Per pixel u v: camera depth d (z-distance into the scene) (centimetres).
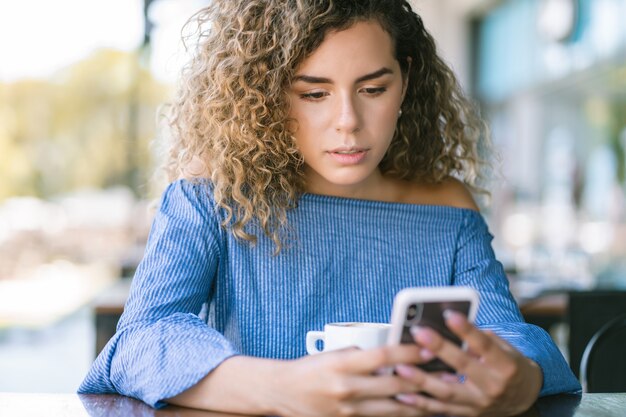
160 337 106
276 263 127
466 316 90
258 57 127
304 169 133
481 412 91
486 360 90
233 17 132
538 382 101
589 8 805
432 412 90
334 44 121
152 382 103
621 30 734
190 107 136
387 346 87
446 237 137
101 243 973
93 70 990
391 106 124
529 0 967
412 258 134
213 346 102
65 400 108
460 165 155
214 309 128
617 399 112
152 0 449
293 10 124
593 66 805
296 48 121
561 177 909
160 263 120
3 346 569
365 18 122
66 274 948
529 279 375
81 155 1025
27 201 1024
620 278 501
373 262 132
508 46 1059
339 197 132
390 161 145
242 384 96
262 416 97
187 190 128
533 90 980
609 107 797
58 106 1027
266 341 125
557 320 288
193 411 100
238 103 127
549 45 912
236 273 126
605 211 791
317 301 128
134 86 684
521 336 118
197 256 123
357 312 129
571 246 713
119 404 106
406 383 88
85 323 666
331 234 130
